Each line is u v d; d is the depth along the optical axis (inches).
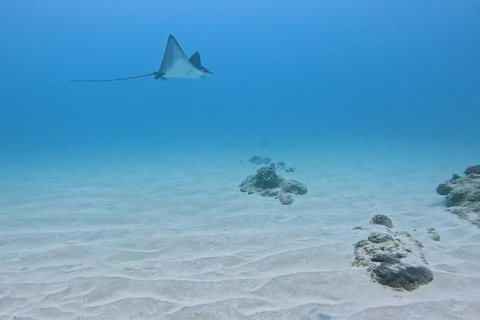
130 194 358.3
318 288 141.2
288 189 331.6
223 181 415.5
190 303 134.3
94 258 184.5
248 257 177.9
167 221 258.8
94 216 272.7
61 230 239.3
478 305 125.6
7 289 150.8
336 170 478.0
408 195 320.8
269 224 241.1
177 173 492.7
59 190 390.3
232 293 141.2
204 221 254.4
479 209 235.9
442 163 514.9
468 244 186.4
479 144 765.3
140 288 147.4
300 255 173.9
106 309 132.3
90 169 560.7
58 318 127.8
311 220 247.9
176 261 176.4
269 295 138.7
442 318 118.1
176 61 301.7
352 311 124.1
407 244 165.0
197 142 1104.2
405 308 123.8
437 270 150.4
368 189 350.9
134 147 986.1
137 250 195.5
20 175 512.4
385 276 140.7
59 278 159.9
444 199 286.7
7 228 245.6
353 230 213.0
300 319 121.6
